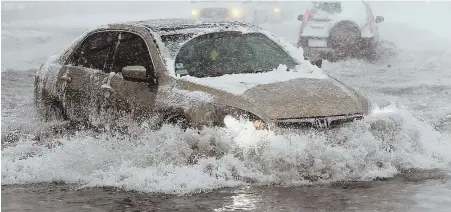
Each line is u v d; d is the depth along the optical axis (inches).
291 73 536.1
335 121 483.8
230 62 547.5
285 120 470.0
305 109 479.2
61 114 616.1
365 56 1236.5
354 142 478.3
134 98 532.7
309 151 460.1
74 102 595.2
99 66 587.2
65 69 614.9
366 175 468.4
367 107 514.6
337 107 490.6
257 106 473.7
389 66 1197.7
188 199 424.8
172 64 532.1
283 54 575.2
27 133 630.5
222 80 510.3
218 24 594.6
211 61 544.1
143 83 534.6
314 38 1233.4
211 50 553.6
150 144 491.8
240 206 407.5
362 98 521.3
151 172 466.9
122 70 529.0
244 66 547.2
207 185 447.8
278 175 457.1
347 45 1225.4
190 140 476.4
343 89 518.0
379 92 912.9
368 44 1227.9
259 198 423.2
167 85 517.7
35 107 649.6
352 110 494.6
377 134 493.4
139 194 440.8
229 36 572.1
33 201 433.1
